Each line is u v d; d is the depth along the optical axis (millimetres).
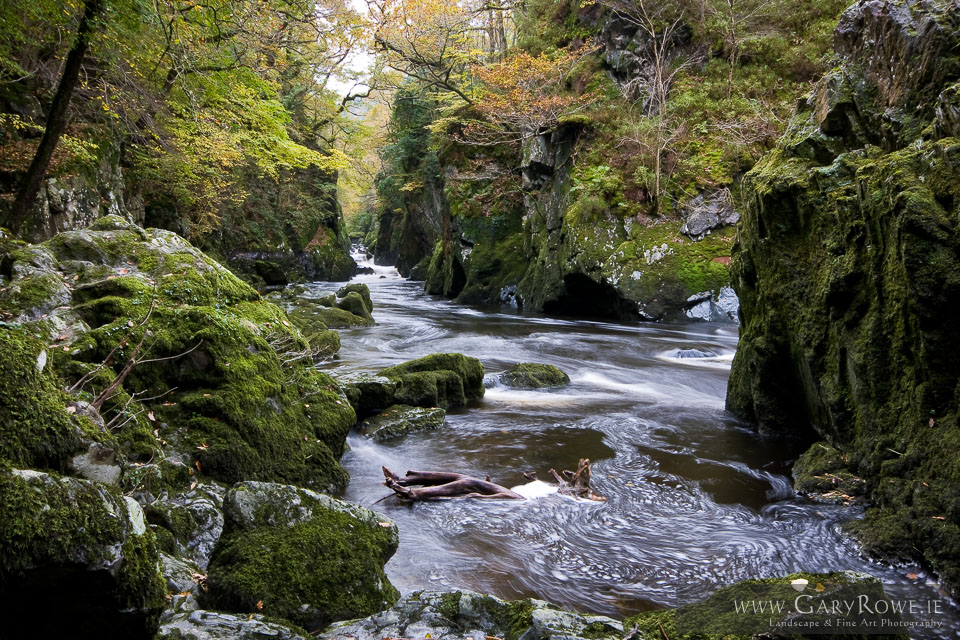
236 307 6059
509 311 20891
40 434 1849
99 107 11609
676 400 8773
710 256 16750
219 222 22531
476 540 4312
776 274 6531
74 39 7660
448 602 2658
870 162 5305
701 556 4102
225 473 4371
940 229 4137
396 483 5051
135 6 7570
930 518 3875
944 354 4164
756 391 6945
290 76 21109
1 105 10039
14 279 4855
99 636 1869
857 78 6133
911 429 4453
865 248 5172
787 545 4250
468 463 5977
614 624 2516
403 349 12414
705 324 15992
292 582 2918
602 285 17641
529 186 22500
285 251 28875
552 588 3672
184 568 3016
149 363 4559
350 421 5980
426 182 32438
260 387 4965
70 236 5551
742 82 18344
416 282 34469
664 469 5816
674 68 19594
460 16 21281
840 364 5438
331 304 17344
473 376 8523
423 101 30062
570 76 21000
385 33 17750
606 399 8781
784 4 19594
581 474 5227
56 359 4055
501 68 19578
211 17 8742
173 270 5684
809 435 6625
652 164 18172
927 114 5191
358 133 28562
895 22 5699
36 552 1620
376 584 3096
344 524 3346
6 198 9297
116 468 2043
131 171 15094
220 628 2396
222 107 13406
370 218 60844
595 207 18219
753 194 6930
